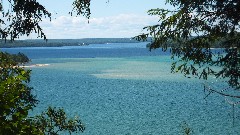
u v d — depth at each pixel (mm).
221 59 7125
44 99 52531
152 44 7250
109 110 43062
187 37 7098
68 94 58656
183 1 6895
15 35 6992
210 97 51062
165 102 48969
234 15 6910
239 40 7102
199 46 7184
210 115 38594
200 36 7199
